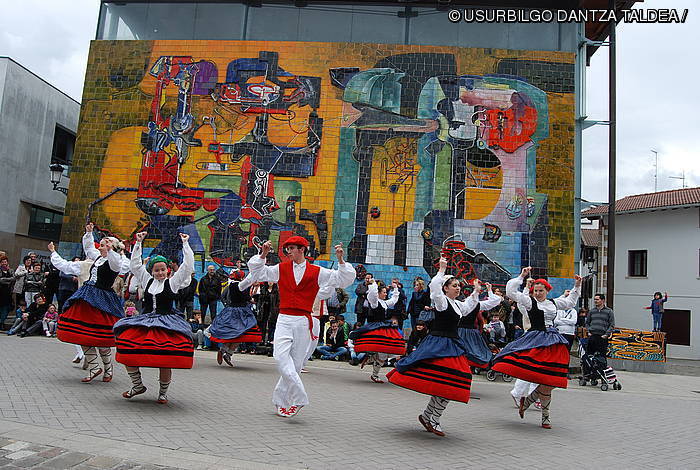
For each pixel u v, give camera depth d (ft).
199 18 59.21
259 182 54.75
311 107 55.62
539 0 58.29
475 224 53.47
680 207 89.86
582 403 32.14
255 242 54.03
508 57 55.83
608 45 59.62
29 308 46.42
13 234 72.79
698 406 33.45
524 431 22.88
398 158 54.49
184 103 56.39
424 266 53.01
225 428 19.19
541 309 24.22
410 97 55.31
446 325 20.77
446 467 16.58
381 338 33.68
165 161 55.67
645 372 53.21
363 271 53.16
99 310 25.29
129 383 26.58
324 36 58.29
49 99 79.15
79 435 16.76
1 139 69.87
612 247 57.93
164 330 21.70
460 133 54.65
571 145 54.54
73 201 55.62
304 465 15.65
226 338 35.09
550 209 53.67
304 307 22.36
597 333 40.06
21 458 14.49
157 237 54.60
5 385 23.94
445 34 57.88
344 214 54.03
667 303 91.45
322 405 25.35
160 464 14.67
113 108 56.85
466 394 19.61
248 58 56.59
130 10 59.88
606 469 17.63
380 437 19.77
